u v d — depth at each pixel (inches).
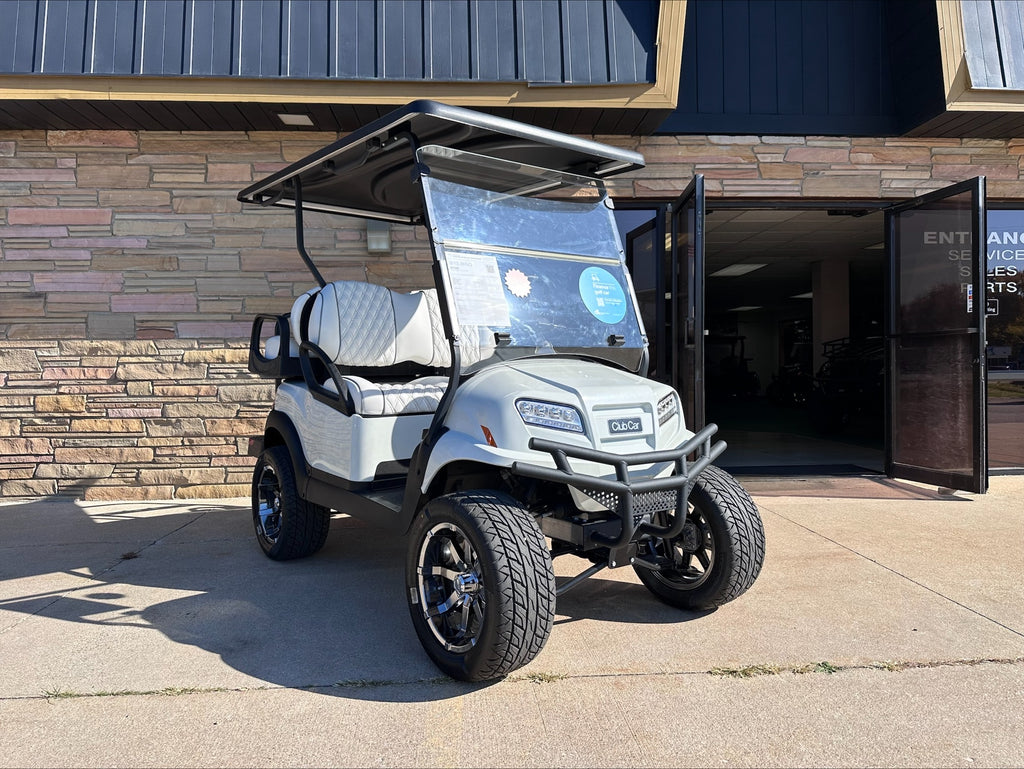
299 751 81.0
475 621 95.3
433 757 79.5
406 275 234.4
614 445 102.2
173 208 228.2
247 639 113.5
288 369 157.0
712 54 235.1
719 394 813.2
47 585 141.9
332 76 203.9
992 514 192.7
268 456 159.0
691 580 121.8
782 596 130.3
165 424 229.3
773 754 79.4
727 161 237.8
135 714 89.6
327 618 122.6
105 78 201.3
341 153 132.9
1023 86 216.2
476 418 102.3
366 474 127.6
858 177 240.8
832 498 216.1
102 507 218.2
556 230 129.3
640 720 87.1
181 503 223.5
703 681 97.3
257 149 229.8
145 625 119.8
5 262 225.8
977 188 206.1
